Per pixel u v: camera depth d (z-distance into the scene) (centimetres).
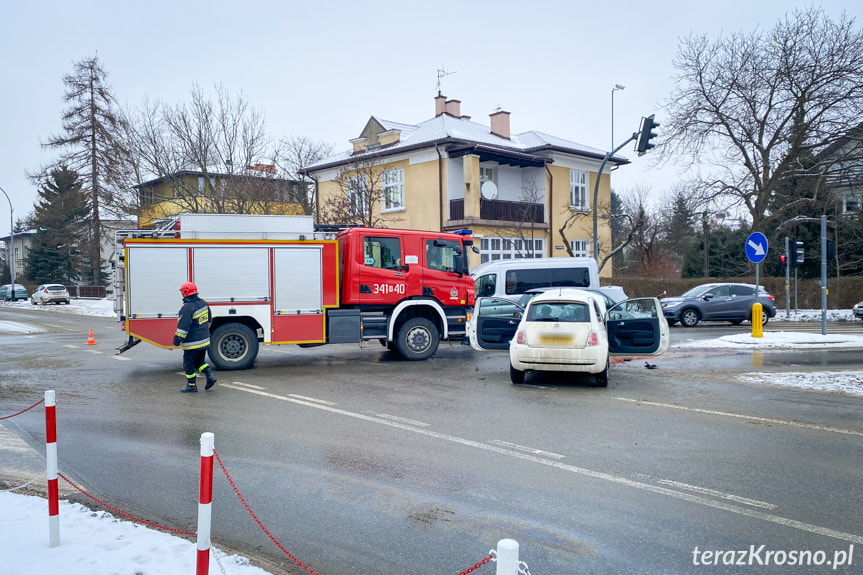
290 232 1310
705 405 917
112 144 3572
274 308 1273
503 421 820
